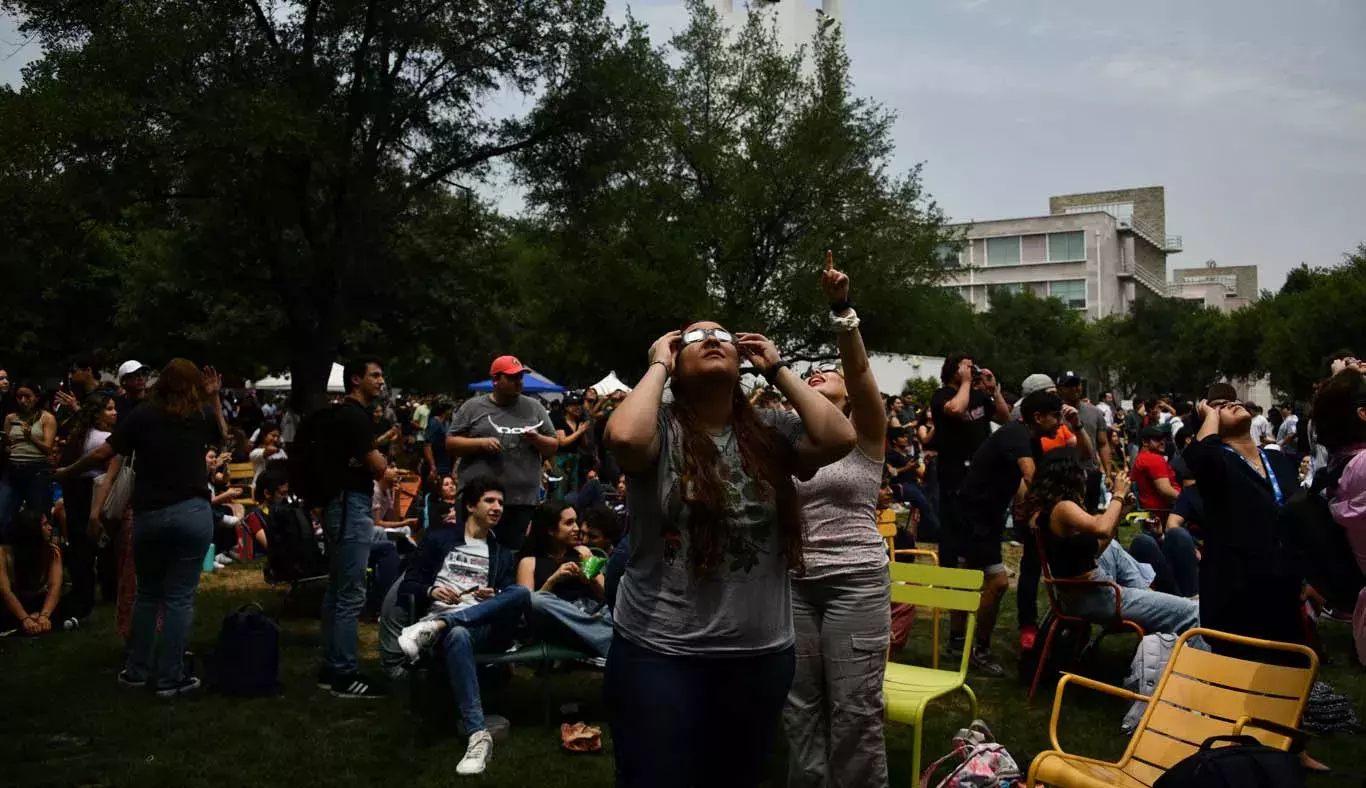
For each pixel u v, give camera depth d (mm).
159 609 6711
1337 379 4605
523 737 5723
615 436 2814
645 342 33000
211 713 5977
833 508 4168
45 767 5078
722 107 33844
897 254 32156
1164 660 5926
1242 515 4977
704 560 2869
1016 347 66188
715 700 2932
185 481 6121
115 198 19328
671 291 30531
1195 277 135250
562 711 6078
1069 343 68125
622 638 2969
